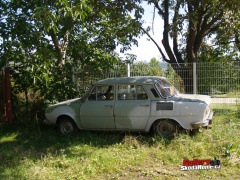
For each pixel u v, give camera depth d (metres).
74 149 7.32
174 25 11.96
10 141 8.42
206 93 11.33
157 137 7.59
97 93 8.38
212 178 5.57
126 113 7.97
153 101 7.86
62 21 9.02
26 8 8.98
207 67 11.29
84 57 11.12
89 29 11.45
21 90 10.23
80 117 8.42
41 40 9.12
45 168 6.22
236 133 8.02
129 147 7.32
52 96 10.19
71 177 5.73
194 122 7.60
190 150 6.89
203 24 13.34
